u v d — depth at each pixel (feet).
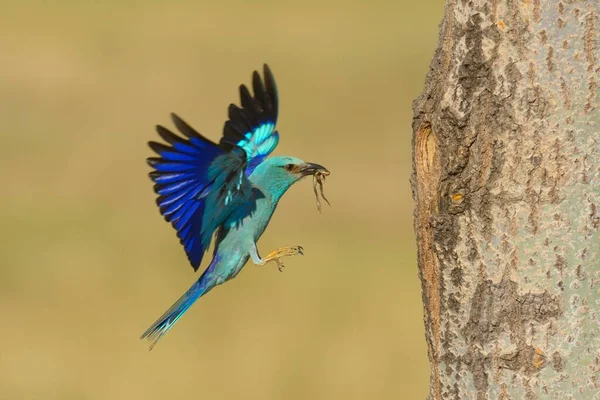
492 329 23.57
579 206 22.76
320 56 116.37
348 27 128.98
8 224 70.49
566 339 23.02
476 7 22.91
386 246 66.33
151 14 135.85
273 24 131.54
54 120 93.40
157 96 101.35
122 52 116.57
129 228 71.05
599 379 22.95
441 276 24.16
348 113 96.07
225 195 29.76
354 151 84.64
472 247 23.62
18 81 103.91
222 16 134.72
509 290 23.35
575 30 22.47
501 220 23.25
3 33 121.60
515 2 22.66
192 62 113.29
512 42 22.76
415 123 24.31
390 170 80.59
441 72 23.66
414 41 121.39
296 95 101.71
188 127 26.76
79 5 139.85
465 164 23.36
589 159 22.67
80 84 104.42
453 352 24.26
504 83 22.88
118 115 95.71
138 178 80.89
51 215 71.82
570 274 22.91
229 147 27.25
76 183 79.25
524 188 23.00
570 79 22.56
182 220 29.27
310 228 69.26
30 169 81.51
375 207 73.10
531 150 22.88
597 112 22.59
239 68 111.75
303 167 33.50
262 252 64.80
